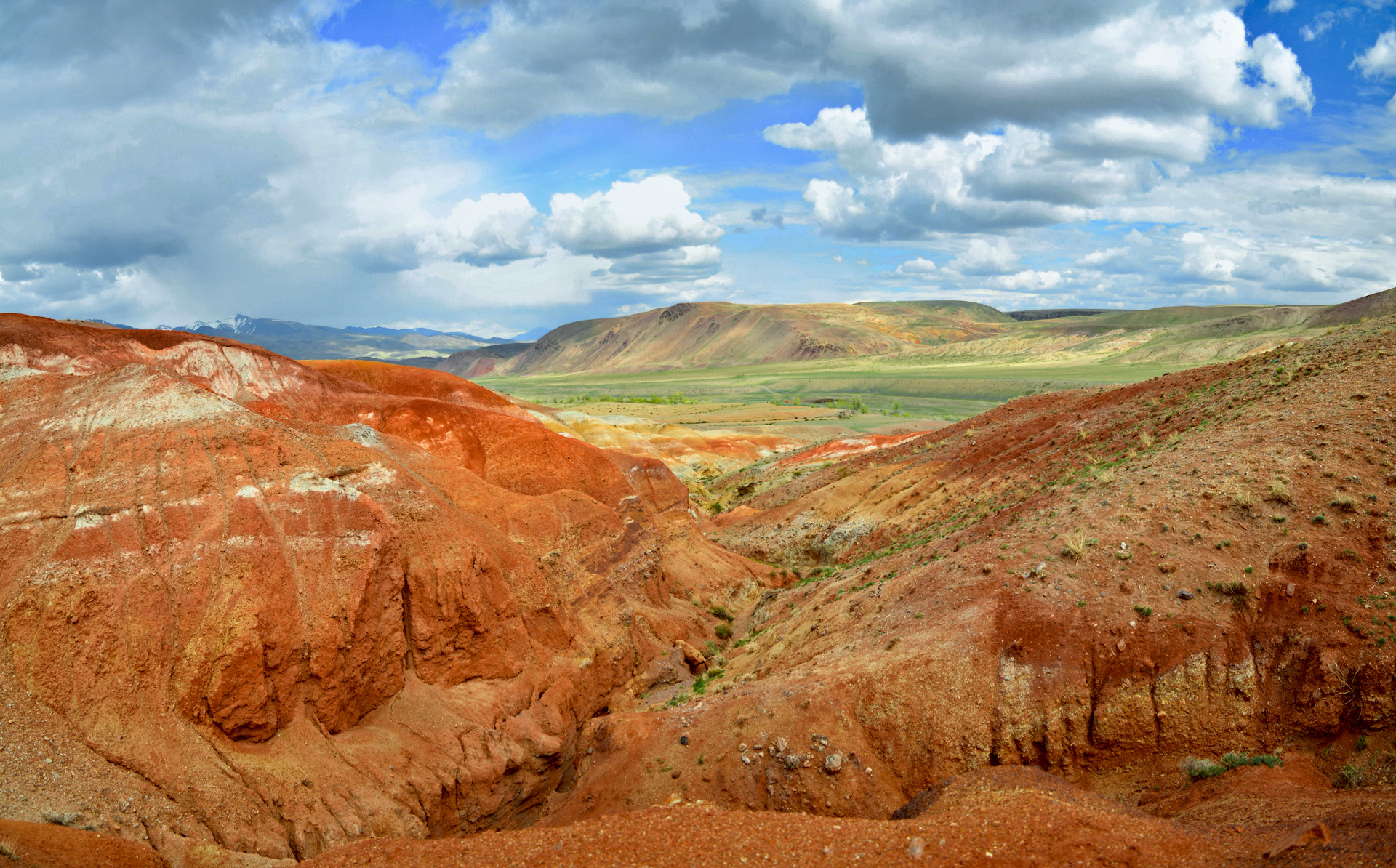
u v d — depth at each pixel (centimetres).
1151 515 2770
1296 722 2112
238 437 2703
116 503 2358
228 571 2355
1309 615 2228
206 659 2188
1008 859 1364
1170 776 2148
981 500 4619
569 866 1477
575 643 3300
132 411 2638
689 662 3909
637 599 4166
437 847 1619
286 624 2352
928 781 2317
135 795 1877
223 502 2503
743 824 1588
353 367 7956
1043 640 2417
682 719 2730
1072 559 2688
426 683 2703
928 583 3055
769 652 3594
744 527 6669
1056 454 4716
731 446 11512
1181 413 4194
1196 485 2848
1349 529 2416
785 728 2472
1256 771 1978
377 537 2647
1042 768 2277
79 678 2033
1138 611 2391
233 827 1942
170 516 2402
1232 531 2580
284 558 2494
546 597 3253
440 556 2848
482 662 2862
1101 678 2312
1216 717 2200
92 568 2200
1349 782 1931
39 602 2097
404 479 3033
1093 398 5719
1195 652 2264
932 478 5572
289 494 2639
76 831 1689
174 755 2031
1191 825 1680
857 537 5362
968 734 2333
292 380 5522
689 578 4978
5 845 1523
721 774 2438
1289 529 2494
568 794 2730
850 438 9281
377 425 5341
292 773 2172
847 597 3594
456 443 5078
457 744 2533
